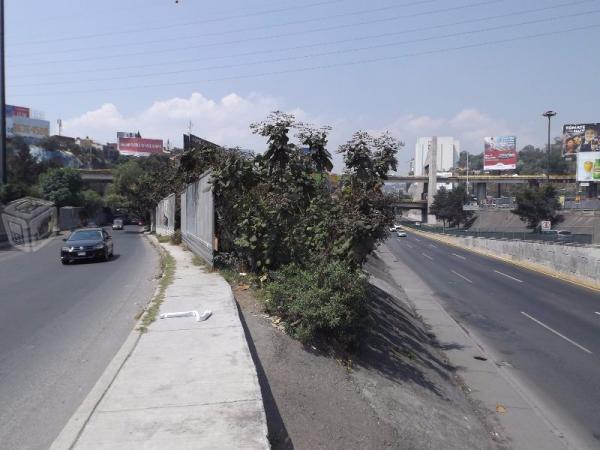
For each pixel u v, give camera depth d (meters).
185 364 6.48
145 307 10.27
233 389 5.64
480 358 13.59
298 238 11.73
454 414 9.07
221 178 13.95
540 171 157.25
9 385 6.47
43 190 68.81
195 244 19.72
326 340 8.96
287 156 12.84
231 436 4.57
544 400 10.39
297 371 7.38
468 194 101.69
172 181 36.31
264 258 12.09
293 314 8.73
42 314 10.83
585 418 9.41
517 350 14.32
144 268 19.28
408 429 7.27
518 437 8.67
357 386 7.86
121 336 8.78
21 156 75.50
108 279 16.41
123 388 5.70
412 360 11.21
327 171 13.69
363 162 12.15
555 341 15.20
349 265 10.12
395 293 22.30
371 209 10.71
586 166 69.12
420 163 166.88
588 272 28.73
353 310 8.83
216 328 8.16
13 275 18.45
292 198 11.98
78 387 6.40
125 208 68.00
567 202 78.88
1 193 42.88
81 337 8.80
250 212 12.57
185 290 11.45
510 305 21.45
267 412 5.93
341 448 5.94
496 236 50.53
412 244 62.91
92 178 91.69
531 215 65.19
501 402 10.35
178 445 4.42
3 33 43.50
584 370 12.30
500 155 110.44
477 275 32.12
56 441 4.51
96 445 4.43
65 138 129.12
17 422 5.39
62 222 62.19
